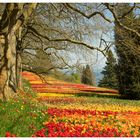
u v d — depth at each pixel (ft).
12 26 63.41
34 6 63.52
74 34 77.56
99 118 61.31
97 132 46.16
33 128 44.83
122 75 137.18
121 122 59.06
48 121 53.93
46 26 86.94
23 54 118.52
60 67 89.61
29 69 110.01
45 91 150.30
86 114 65.16
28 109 60.03
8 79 64.28
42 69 118.01
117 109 83.92
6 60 64.13
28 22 86.22
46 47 89.61
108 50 65.82
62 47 87.76
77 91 162.30
